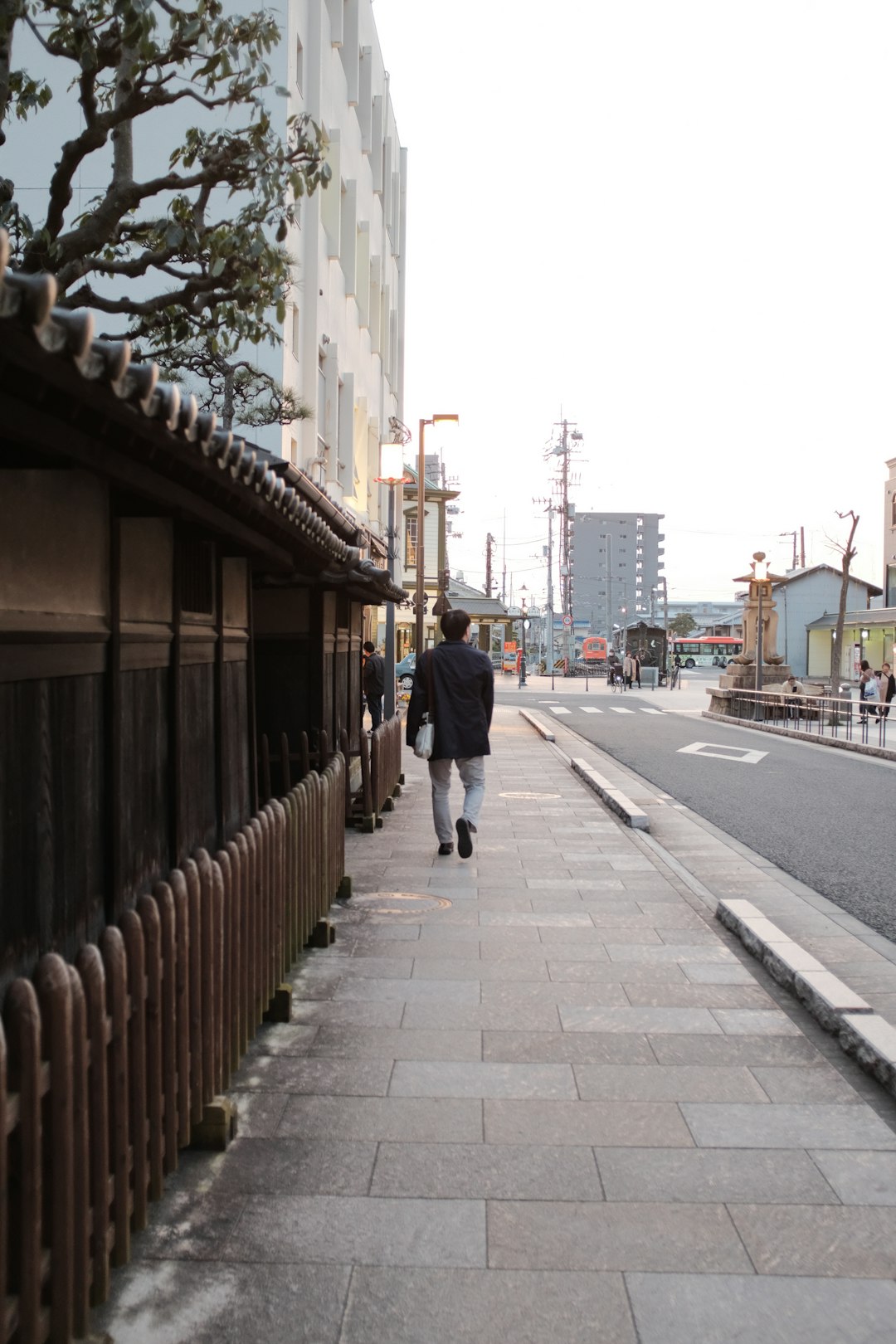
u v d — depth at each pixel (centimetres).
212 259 678
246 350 1497
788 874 895
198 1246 306
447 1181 346
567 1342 266
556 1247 308
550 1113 400
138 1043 297
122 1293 283
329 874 660
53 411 239
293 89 1538
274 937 486
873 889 834
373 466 2678
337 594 1035
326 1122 389
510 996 534
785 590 6700
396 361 3197
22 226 643
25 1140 229
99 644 374
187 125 1514
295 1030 482
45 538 327
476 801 885
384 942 631
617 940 643
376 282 2645
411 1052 458
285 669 915
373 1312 276
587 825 1106
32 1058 229
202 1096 361
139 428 255
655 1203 334
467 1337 267
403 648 4412
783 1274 296
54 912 334
